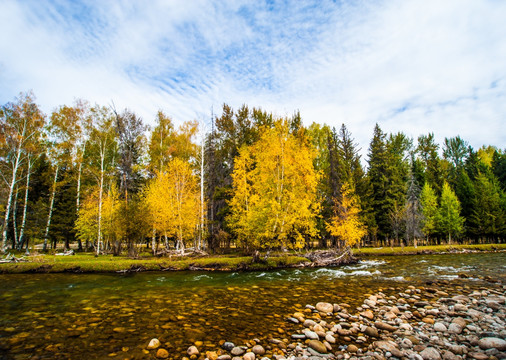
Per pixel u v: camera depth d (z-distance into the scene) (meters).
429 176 43.03
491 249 30.38
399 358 5.55
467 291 11.05
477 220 36.66
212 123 30.25
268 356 5.61
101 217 25.77
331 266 20.05
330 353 5.77
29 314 8.27
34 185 33.12
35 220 28.81
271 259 19.80
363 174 39.16
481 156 58.62
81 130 27.38
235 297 10.44
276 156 20.02
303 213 18.58
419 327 7.27
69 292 11.36
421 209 32.12
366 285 12.52
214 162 30.78
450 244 34.75
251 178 23.20
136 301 9.84
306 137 22.22
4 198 27.02
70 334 6.62
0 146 24.39
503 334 6.63
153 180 27.80
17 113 25.09
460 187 41.34
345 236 22.55
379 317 8.09
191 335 6.63
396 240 33.84
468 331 6.88
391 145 45.56
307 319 7.70
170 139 29.17
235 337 6.55
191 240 27.19
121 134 28.59
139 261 18.56
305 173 20.34
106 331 6.84
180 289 11.95
